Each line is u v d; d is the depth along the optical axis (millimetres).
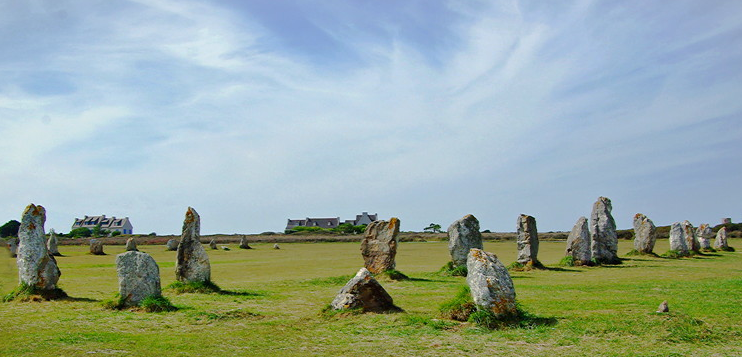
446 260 43500
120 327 14375
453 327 14102
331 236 96188
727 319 14805
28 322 14938
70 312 16500
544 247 63750
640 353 11609
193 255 21781
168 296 20219
